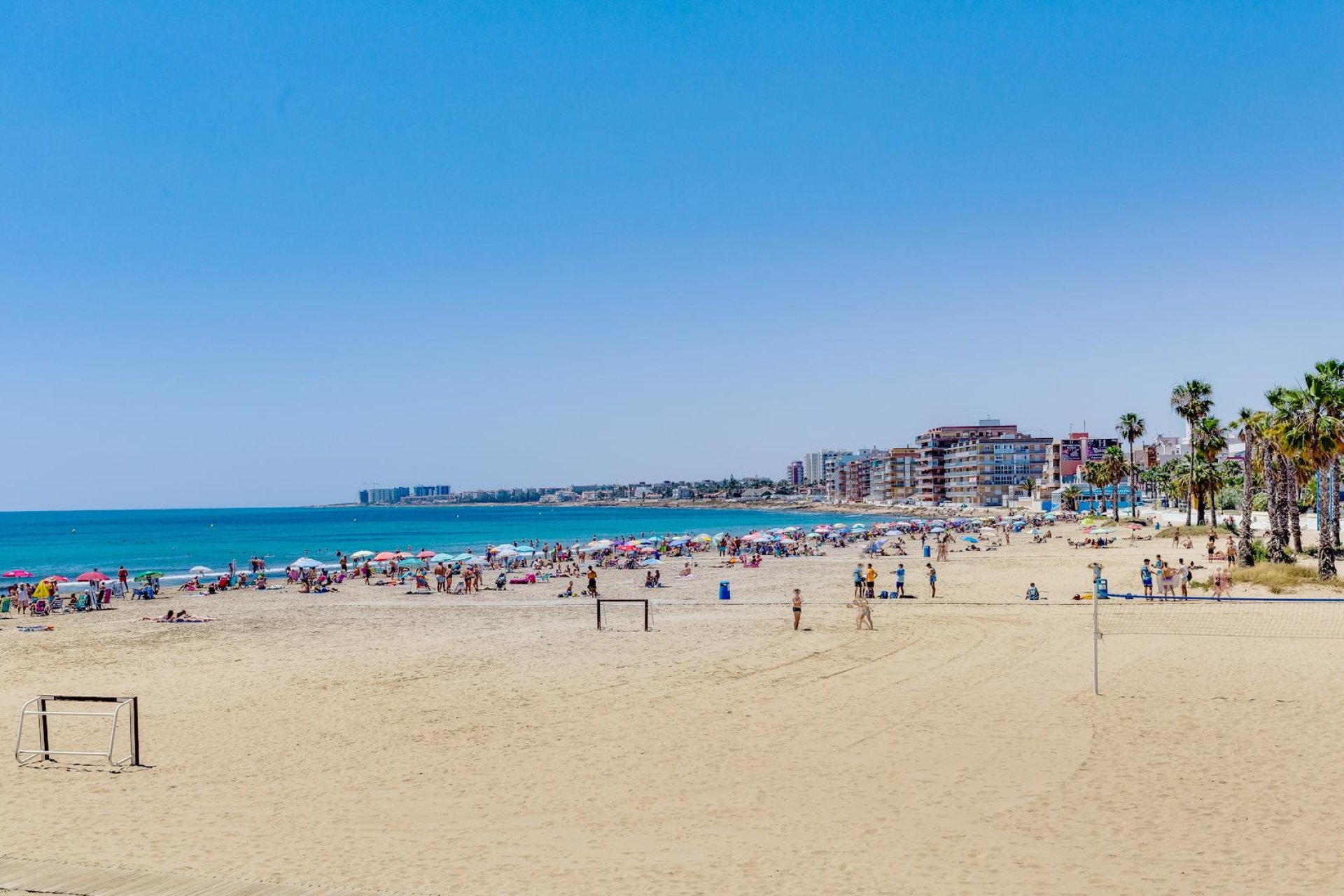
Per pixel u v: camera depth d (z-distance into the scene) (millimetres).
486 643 34312
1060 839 12641
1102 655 27391
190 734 20219
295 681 26922
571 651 31812
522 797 15203
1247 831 12734
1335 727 18266
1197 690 22203
